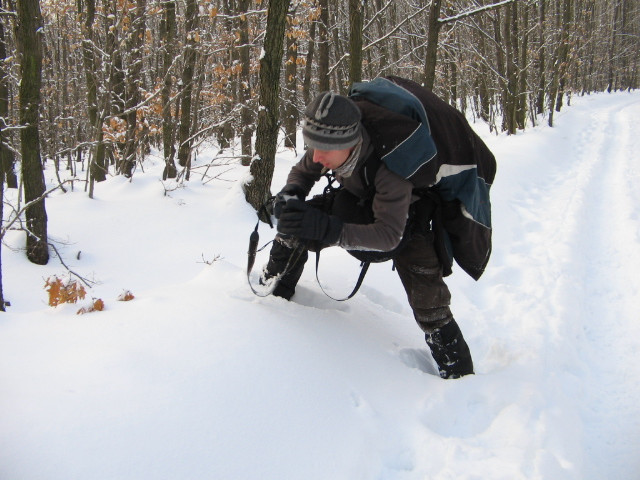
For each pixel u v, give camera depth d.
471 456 1.87
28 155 5.16
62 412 1.54
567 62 21.11
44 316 2.21
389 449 1.87
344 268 3.65
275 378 1.92
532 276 4.36
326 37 11.35
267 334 2.15
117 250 5.57
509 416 2.13
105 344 1.91
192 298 2.41
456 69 18.34
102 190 7.78
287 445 1.69
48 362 1.79
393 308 3.30
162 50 9.35
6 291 4.66
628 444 2.36
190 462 1.50
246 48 9.88
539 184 8.77
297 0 10.01
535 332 3.26
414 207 2.27
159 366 1.82
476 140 2.28
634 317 3.76
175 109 9.59
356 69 6.51
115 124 7.21
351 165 2.03
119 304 2.36
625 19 44.97
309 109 1.94
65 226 6.02
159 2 8.80
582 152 12.68
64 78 13.07
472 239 2.36
